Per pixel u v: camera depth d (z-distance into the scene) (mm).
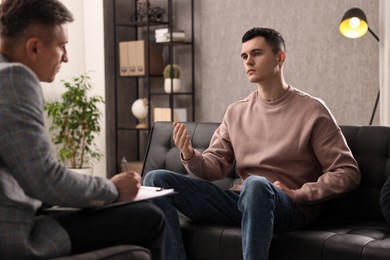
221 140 3084
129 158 6383
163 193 1982
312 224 2746
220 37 5738
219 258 2645
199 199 2750
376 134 2797
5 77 1568
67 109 5766
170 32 5727
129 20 6324
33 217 1646
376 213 2732
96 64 6004
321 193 2648
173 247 2639
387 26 4414
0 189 1578
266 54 2867
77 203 1659
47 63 1759
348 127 2902
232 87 5676
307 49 5160
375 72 4781
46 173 1575
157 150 3395
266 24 5406
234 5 5613
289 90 2914
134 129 5988
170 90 5816
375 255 2227
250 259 2416
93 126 5602
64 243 1670
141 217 1836
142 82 6445
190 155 2889
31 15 1720
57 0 1789
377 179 2742
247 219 2453
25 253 1581
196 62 5949
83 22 5965
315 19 5090
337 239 2367
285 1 5266
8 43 1732
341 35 4953
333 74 5023
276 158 2840
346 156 2736
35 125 1576
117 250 1723
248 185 2473
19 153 1549
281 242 2504
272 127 2891
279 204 2529
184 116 5812
